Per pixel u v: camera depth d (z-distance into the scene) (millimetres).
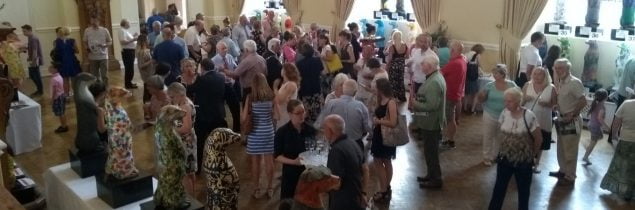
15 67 8211
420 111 5242
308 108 6637
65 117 7574
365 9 11344
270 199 5219
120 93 3762
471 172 5938
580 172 5938
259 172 5215
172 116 3396
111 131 3762
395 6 10750
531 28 8406
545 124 5422
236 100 6926
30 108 6508
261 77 5055
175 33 8930
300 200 3055
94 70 9820
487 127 6035
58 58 9008
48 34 11430
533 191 5422
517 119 4297
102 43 9766
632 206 5074
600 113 6023
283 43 8578
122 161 3789
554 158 6375
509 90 4289
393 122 4734
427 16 9602
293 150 4305
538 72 5297
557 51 7391
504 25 8680
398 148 6715
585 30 8000
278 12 12992
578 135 5488
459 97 6586
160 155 3436
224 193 3377
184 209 3477
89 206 3812
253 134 5094
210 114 5488
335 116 3812
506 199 5227
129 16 12281
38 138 6672
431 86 5133
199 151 5605
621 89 7059
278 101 5145
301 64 6594
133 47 10047
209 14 14227
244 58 6758
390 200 5180
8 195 1788
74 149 4371
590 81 7926
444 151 6637
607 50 7914
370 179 5711
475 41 9156
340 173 3674
